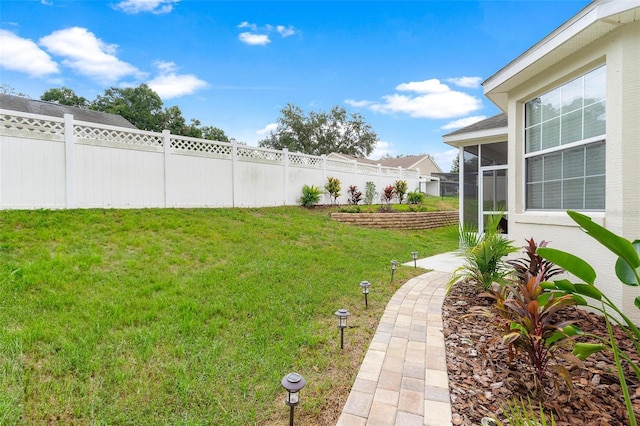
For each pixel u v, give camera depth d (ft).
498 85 17.39
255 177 37.76
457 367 9.18
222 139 115.14
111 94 102.53
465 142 31.48
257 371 8.91
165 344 9.87
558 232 14.76
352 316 13.19
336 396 7.99
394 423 6.91
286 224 30.73
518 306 8.47
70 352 8.87
